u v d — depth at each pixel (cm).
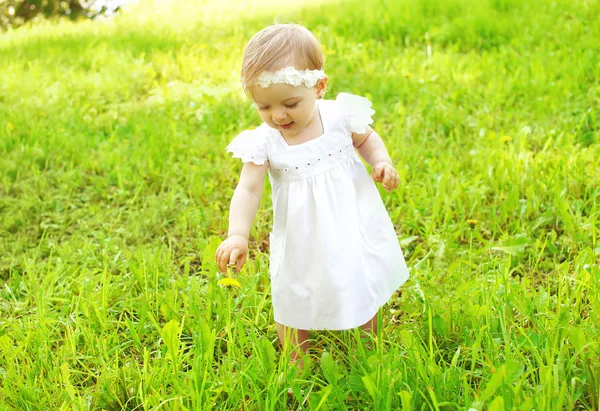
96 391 238
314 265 234
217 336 270
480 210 359
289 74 218
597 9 673
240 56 684
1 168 451
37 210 404
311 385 228
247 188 241
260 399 217
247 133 243
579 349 213
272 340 269
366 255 242
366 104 244
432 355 222
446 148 445
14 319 290
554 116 460
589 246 310
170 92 600
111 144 490
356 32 716
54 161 470
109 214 402
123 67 662
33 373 247
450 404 209
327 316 235
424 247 338
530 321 254
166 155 464
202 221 377
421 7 753
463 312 257
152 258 326
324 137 237
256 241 360
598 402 201
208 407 214
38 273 344
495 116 472
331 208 235
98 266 342
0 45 865
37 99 595
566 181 361
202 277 331
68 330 269
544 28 643
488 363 217
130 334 280
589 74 518
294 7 898
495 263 294
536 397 198
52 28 1016
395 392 212
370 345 254
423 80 554
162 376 234
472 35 658
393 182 241
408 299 280
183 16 955
